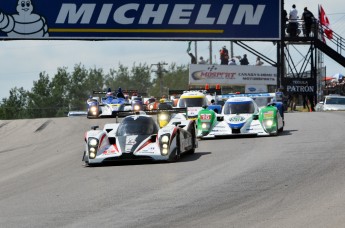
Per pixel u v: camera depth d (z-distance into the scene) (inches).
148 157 1931.6
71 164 2145.7
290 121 3627.0
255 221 1051.3
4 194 1553.9
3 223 1160.2
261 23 5265.8
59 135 3540.8
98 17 5152.6
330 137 2491.4
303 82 5585.6
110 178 1683.1
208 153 2194.9
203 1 5196.9
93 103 4559.5
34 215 1221.1
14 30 5098.4
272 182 1437.0
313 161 1766.7
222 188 1397.6
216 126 2741.1
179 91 4977.9
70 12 5132.9
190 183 1498.5
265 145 2331.4
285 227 998.4
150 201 1290.6
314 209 1112.8
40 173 1964.8
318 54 6190.9
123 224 1085.8
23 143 3289.9
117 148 1975.9
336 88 6845.5
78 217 1172.5
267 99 3262.8
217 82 6156.5
